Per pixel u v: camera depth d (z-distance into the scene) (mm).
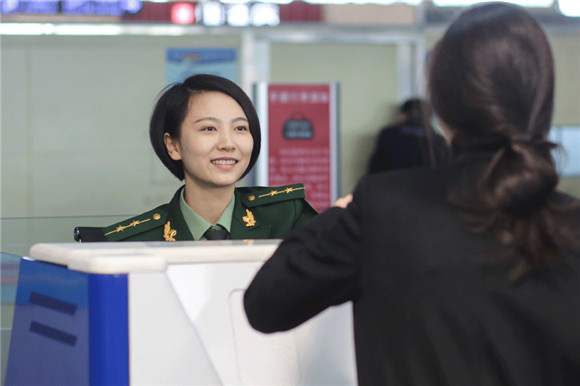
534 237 1511
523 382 1500
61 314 1933
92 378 1783
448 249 1550
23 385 2123
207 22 9992
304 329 2078
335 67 10469
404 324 1561
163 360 1828
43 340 2018
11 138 9578
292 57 10328
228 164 2867
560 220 1533
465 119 1599
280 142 8891
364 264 1612
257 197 3014
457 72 1595
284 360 2029
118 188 9789
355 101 10547
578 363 1517
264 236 2939
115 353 1788
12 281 2266
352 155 10570
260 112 8828
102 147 9750
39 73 9609
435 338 1529
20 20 9539
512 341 1516
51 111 9641
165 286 1842
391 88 10602
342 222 1619
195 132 2859
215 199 2914
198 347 1864
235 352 1982
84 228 2820
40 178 9648
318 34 10383
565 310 1514
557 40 10836
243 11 10117
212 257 2000
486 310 1521
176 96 2912
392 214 1600
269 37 10227
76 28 9648
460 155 1645
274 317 1649
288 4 10305
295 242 1663
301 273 1605
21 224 3100
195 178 2896
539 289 1524
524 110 1566
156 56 9844
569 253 1548
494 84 1561
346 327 2129
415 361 1548
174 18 9883
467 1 10617
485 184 1532
